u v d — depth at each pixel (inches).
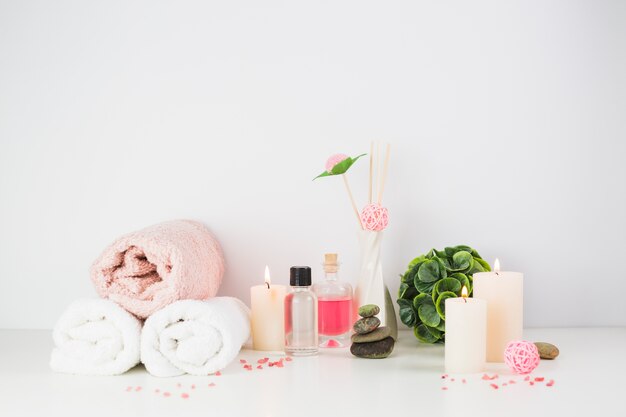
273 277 66.9
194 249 57.1
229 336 51.4
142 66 66.9
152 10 66.6
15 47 67.3
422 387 48.1
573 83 65.7
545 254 66.4
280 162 66.6
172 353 51.6
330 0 66.0
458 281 58.5
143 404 45.3
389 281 66.6
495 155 66.0
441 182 66.2
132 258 54.9
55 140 67.5
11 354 58.8
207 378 51.2
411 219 66.4
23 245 68.0
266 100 66.4
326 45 66.1
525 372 50.8
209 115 66.7
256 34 66.3
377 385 48.7
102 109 67.2
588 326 66.9
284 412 43.2
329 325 59.9
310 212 66.6
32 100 67.4
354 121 66.2
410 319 61.0
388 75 66.0
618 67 65.5
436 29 65.8
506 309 54.6
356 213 62.4
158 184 67.2
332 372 52.2
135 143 67.2
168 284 53.1
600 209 66.1
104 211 67.5
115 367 51.8
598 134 65.8
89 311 52.4
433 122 66.0
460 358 51.5
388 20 65.7
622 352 57.2
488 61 65.7
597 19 65.4
